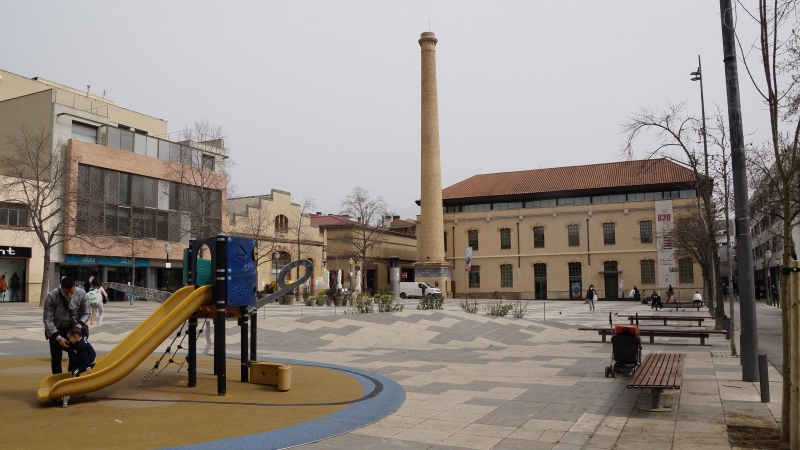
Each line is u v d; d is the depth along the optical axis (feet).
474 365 45.19
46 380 27.84
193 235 152.76
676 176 210.38
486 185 244.83
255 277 32.45
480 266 236.02
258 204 190.08
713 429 24.77
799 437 20.49
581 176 231.30
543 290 226.38
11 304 125.08
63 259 136.46
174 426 23.58
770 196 64.85
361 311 80.59
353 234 234.38
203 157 154.30
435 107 218.59
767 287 187.32
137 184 153.38
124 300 152.05
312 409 27.55
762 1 23.82
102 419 24.44
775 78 23.70
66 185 133.49
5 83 161.58
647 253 212.64
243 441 21.67
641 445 22.44
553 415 27.45
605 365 45.01
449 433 24.04
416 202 248.73
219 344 30.17
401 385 35.55
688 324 95.91
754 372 36.37
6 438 21.21
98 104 169.07
